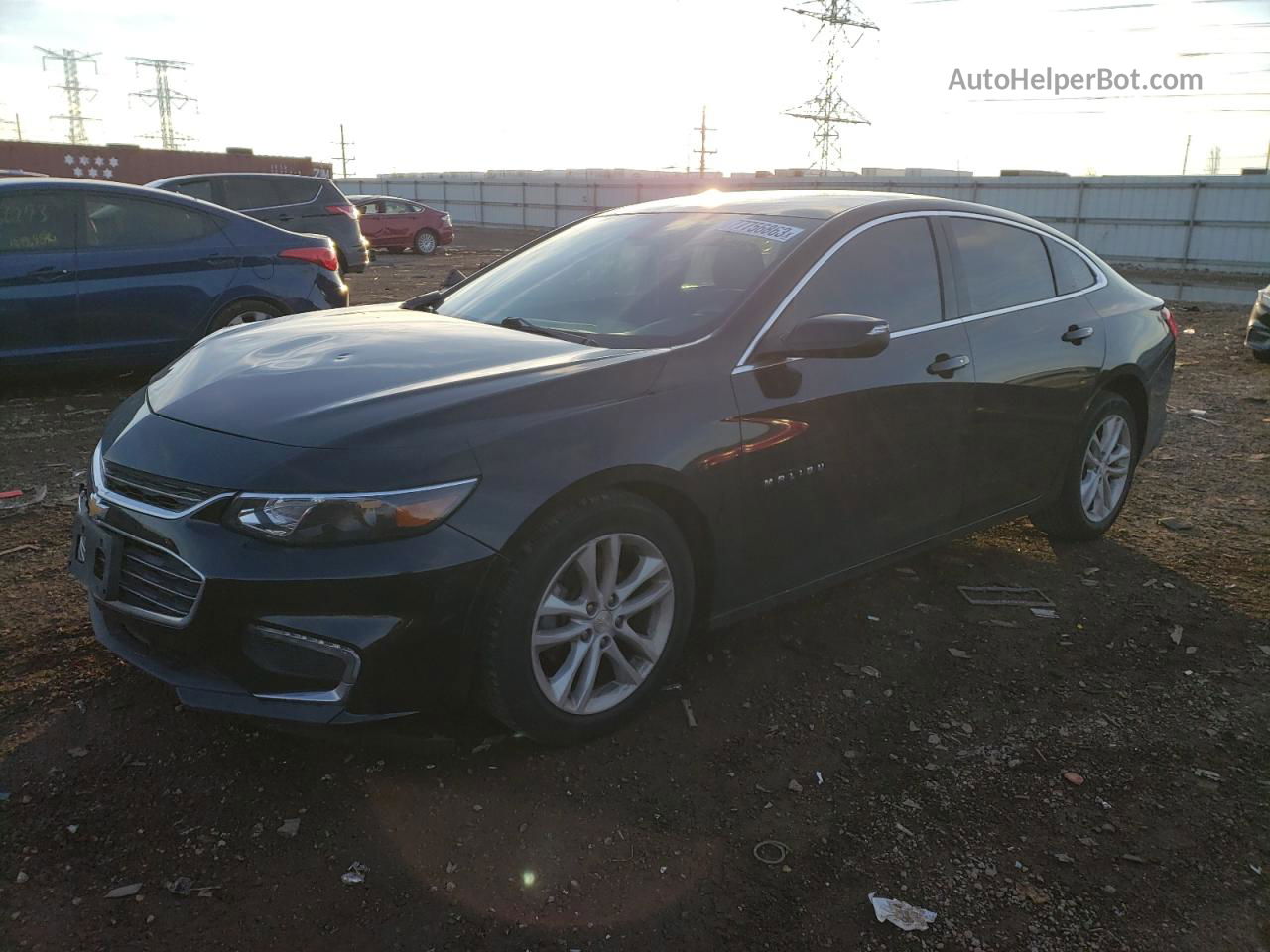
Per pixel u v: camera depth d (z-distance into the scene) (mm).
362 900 2131
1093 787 2633
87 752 2584
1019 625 3605
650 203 4098
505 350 2918
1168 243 29156
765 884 2232
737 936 2076
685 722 2877
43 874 2154
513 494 2400
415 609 2305
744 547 2969
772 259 3193
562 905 2143
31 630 3223
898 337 3355
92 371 6707
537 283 3629
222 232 7094
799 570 3176
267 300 7246
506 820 2408
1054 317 4027
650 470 2645
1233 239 27938
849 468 3189
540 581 2473
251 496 2289
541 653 2664
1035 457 3971
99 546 2590
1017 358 3781
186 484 2385
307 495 2262
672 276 3305
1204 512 5020
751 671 3188
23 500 4578
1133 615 3719
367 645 2277
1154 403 4625
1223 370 9656
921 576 4035
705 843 2363
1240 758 2793
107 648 2609
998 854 2357
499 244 33500
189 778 2504
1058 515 4312
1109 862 2344
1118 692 3143
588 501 2555
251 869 2209
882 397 3244
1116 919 2160
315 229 14516
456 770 2594
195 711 2791
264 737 2693
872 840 2393
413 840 2322
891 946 2062
